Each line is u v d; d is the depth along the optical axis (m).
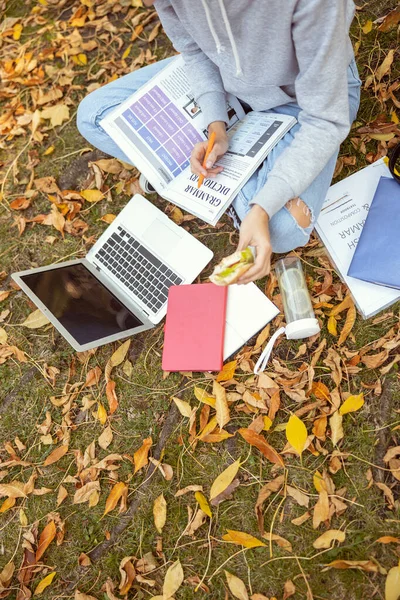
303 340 1.45
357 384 1.39
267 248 1.11
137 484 1.46
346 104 1.08
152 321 1.56
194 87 1.35
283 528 1.33
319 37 0.98
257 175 1.33
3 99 2.08
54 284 1.51
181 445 1.46
